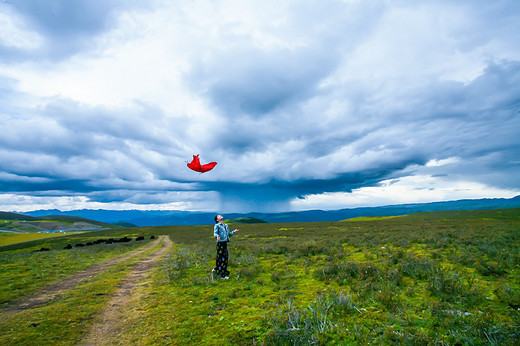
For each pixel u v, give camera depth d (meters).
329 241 16.22
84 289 7.51
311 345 3.47
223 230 8.35
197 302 5.82
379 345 3.33
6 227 171.75
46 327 4.69
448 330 3.66
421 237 15.57
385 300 4.87
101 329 4.57
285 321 4.14
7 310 5.74
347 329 3.87
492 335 3.36
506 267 7.18
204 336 4.03
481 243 11.23
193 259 13.15
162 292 6.95
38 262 14.01
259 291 6.44
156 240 43.84
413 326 3.87
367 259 9.70
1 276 9.67
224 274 8.22
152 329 4.46
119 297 6.67
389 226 33.59
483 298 4.85
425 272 6.61
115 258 16.23
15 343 4.03
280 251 13.69
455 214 65.25
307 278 7.40
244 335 3.95
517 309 4.34
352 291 5.72
